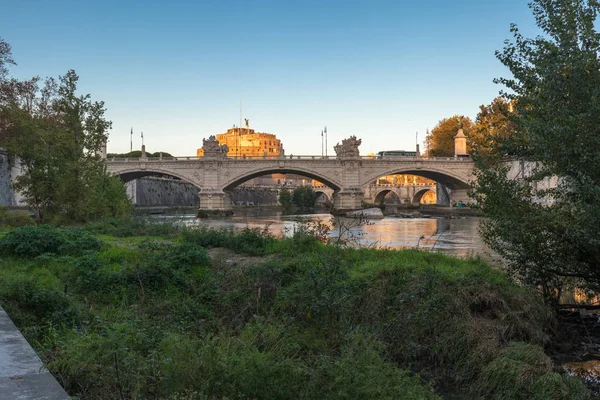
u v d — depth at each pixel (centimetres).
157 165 9544
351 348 799
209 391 628
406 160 9606
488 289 1323
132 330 817
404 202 14362
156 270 1412
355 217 2302
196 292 1381
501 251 1552
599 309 1562
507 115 1577
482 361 1057
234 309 1291
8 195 5650
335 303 1081
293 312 1193
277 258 1795
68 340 825
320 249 1884
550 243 1454
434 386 1014
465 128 11525
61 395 463
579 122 1254
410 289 1262
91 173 3641
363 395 638
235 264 1600
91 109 3697
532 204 1500
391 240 4062
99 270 1431
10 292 1060
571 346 1255
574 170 1296
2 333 691
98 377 679
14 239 1703
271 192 17438
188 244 1673
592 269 1436
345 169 9575
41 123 3697
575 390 943
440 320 1168
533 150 1457
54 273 1465
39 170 3544
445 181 10594
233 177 9606
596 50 1310
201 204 9512
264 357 716
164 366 666
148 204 11700
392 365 884
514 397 949
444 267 1562
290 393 663
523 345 1087
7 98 5941
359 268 1523
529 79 1434
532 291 1452
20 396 455
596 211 1229
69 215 3531
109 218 3462
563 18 1362
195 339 865
